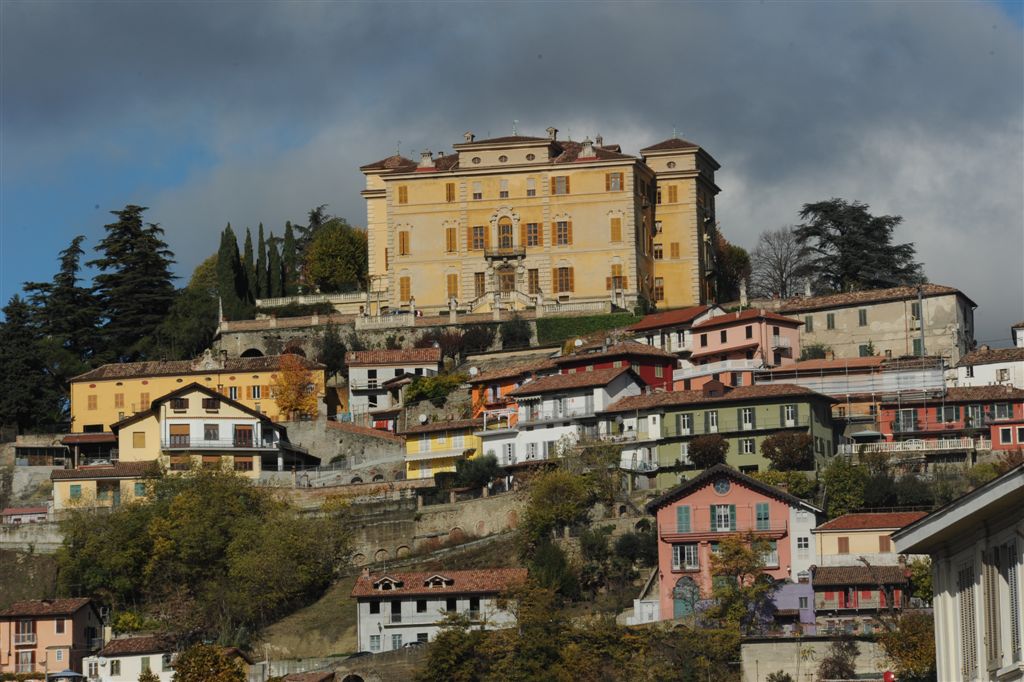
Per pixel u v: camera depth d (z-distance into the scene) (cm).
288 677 12962
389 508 16312
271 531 15450
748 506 13438
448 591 13875
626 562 14000
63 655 14550
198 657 12962
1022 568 3022
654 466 16225
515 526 15425
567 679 11950
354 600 14788
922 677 10850
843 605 12481
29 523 16450
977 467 15100
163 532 15662
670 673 11675
